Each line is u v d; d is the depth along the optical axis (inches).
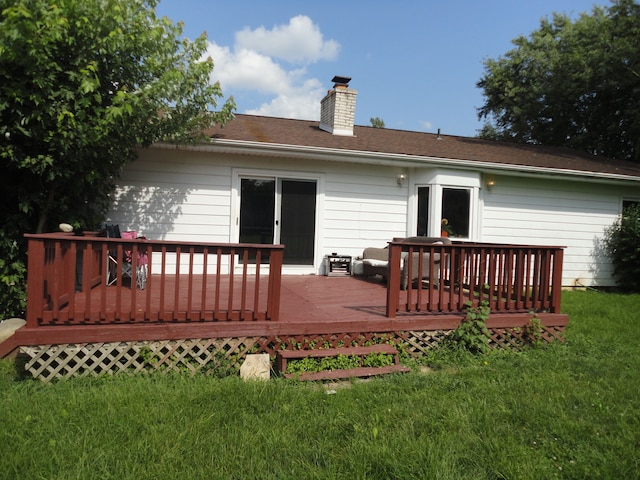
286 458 107.4
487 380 168.9
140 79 238.5
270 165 347.6
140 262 263.6
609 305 342.0
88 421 121.7
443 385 162.4
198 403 135.9
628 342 233.8
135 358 166.2
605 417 136.3
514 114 927.7
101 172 248.8
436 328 205.3
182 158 329.7
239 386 149.4
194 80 261.3
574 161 463.5
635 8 672.4
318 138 378.6
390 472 101.7
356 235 369.7
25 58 176.7
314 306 225.9
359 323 192.5
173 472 99.7
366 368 177.5
